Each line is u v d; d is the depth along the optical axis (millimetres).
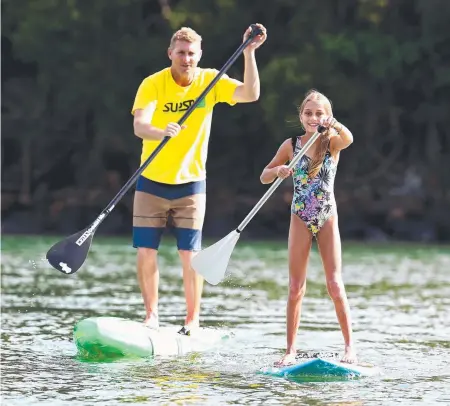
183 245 17547
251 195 63000
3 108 65938
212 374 14367
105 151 66188
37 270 31172
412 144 63438
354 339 17578
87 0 61531
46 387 13383
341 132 14797
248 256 39156
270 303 22891
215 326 19016
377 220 59719
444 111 60844
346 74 59875
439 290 26125
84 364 15102
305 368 14258
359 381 13891
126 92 61844
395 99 61969
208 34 60312
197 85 17172
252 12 61531
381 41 58250
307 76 57406
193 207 17516
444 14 58219
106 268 31969
